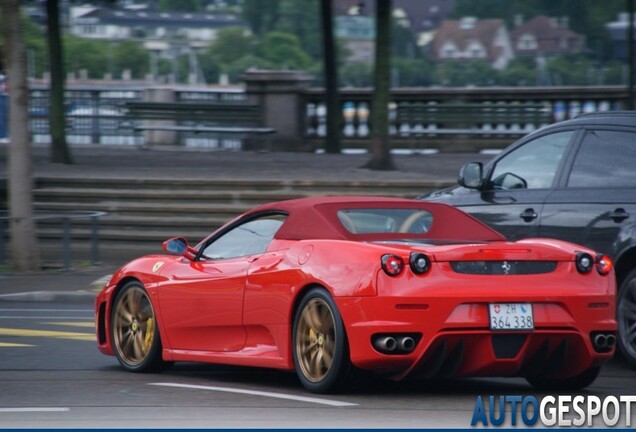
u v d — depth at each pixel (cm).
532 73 17188
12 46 4006
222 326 2091
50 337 2777
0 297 3556
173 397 1934
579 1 16412
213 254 2169
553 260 1900
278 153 6462
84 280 3872
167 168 5475
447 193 2655
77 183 5053
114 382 2122
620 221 2322
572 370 1939
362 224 1986
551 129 2519
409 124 6794
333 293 1858
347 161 5862
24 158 4044
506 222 2494
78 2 6456
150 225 4759
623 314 2322
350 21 19975
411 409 1819
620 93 6931
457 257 1842
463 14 18650
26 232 4062
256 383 2112
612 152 2397
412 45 18812
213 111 6850
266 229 2078
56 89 5672
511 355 1853
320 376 1906
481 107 6744
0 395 1962
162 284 2212
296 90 6750
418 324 1811
